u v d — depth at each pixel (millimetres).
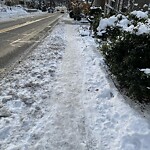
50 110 5176
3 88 6199
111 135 4320
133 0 16922
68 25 29281
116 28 8344
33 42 13797
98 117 4961
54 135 4262
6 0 61000
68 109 5273
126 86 5926
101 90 6281
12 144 3945
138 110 5012
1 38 14266
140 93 4934
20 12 55531
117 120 4801
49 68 8359
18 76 7242
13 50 11008
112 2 25625
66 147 3963
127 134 4219
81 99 5852
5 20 28234
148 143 4031
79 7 40781
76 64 9195
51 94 6035
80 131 4441
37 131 4348
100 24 10375
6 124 4492
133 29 5914
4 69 7836
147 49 5410
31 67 8344
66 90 6371
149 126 4398
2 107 5148
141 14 8203
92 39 16250
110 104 5516
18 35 16266
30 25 24953
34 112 5043
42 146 3945
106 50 7215
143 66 5430
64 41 15203
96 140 4184
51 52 11203
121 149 3910
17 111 5035
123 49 6043
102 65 8633
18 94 5883
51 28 23391
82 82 7070
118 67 6074
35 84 6664
